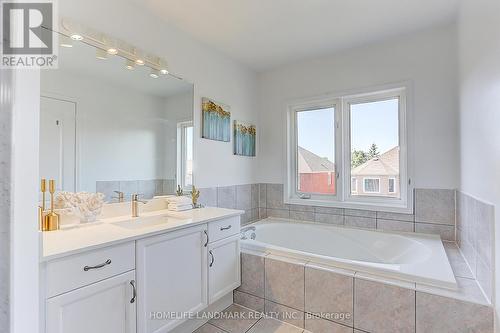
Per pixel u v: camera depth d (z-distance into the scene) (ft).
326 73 9.68
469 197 6.03
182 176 7.93
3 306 1.78
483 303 4.51
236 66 10.09
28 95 1.95
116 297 4.44
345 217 9.43
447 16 7.20
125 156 6.53
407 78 8.25
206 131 8.68
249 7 6.73
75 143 5.59
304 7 6.74
